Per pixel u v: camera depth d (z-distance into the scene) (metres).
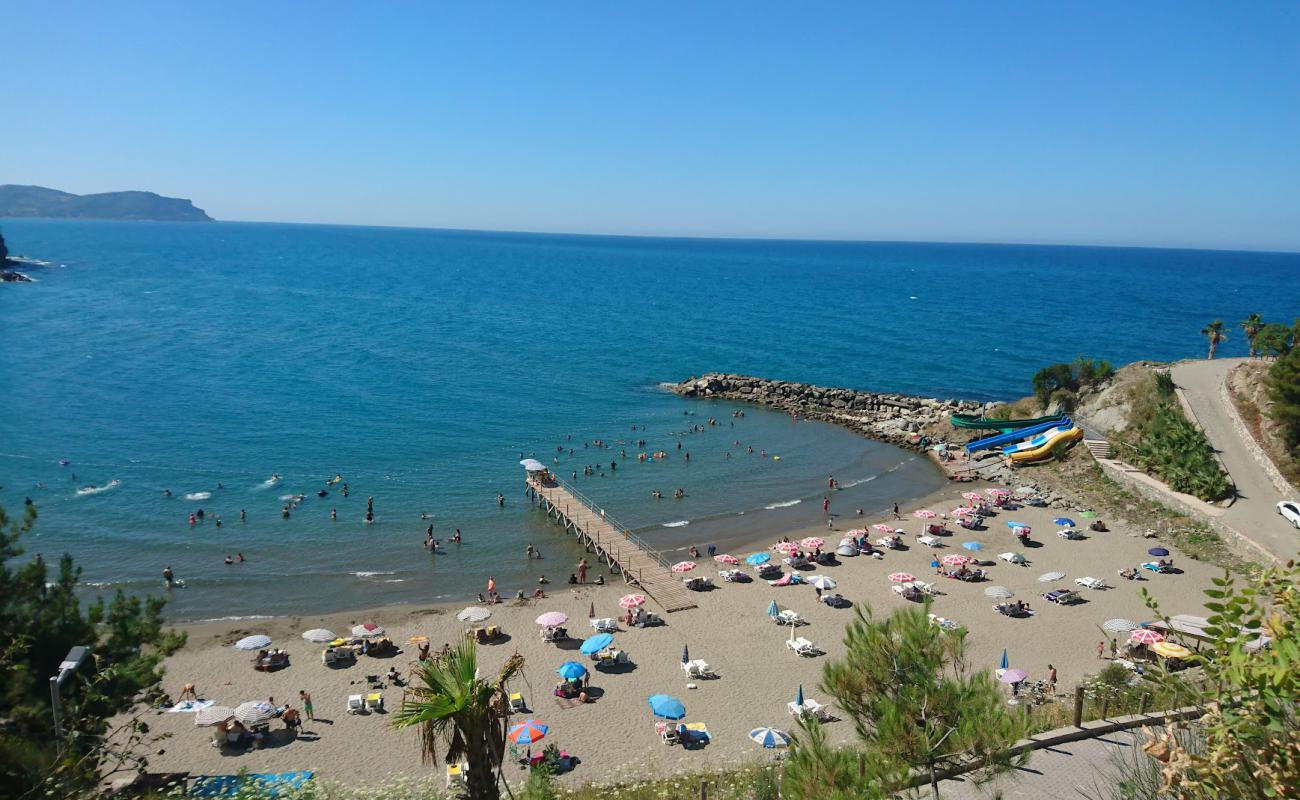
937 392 106.25
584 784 29.41
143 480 65.56
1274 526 50.62
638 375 113.06
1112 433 70.69
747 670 39.03
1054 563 51.59
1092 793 20.39
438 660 13.88
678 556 54.94
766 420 91.88
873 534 58.25
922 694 15.52
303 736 33.59
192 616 44.88
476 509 62.53
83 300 165.25
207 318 147.88
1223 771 8.45
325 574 50.72
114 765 29.11
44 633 20.70
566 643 41.97
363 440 78.88
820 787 14.88
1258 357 81.25
